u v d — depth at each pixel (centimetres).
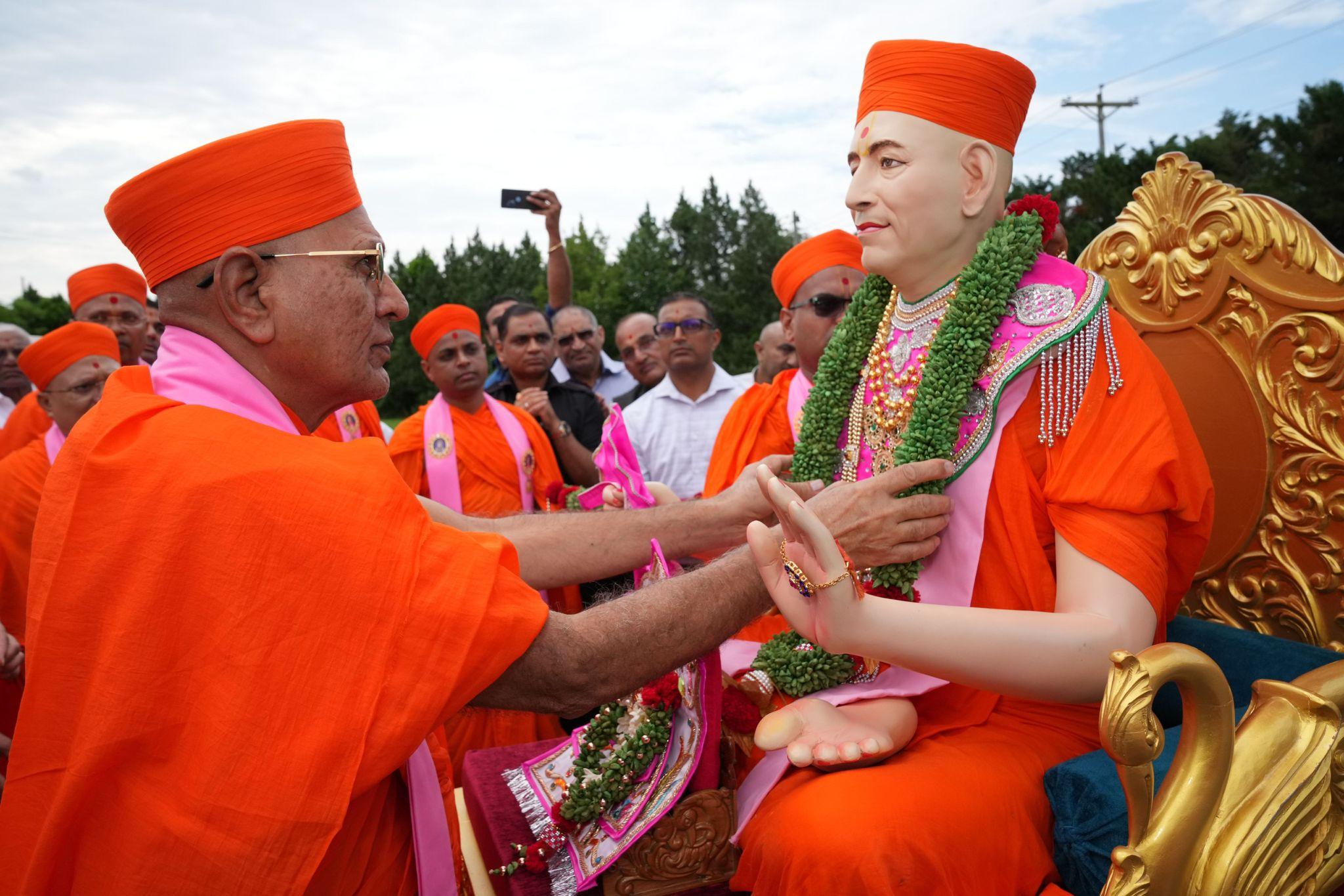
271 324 127
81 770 106
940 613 125
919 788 127
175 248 125
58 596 112
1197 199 191
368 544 109
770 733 137
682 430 441
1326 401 169
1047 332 140
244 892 103
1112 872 112
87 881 109
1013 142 151
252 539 107
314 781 104
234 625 105
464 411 400
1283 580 181
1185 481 136
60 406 319
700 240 4566
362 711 105
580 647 122
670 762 147
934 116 147
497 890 158
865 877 117
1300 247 171
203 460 110
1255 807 114
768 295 3556
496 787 178
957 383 144
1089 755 136
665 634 129
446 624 109
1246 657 171
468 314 400
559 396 475
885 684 151
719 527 179
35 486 314
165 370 129
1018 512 144
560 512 186
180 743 107
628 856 140
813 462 177
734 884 137
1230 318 185
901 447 149
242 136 124
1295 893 116
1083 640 125
